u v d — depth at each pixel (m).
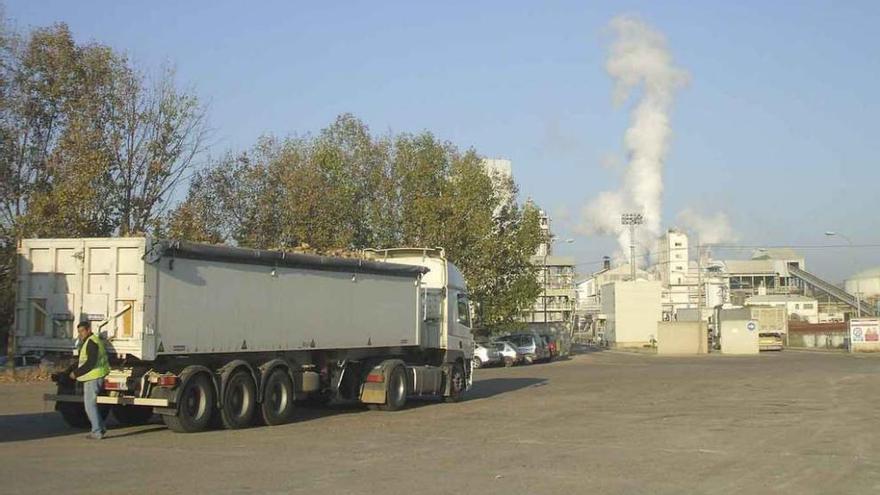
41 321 15.27
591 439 15.00
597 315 115.69
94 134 33.69
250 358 17.05
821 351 75.00
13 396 23.58
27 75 34.44
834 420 18.14
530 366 50.94
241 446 13.84
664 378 33.88
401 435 15.54
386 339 20.78
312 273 18.39
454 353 23.62
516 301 55.53
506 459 12.59
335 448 13.69
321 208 44.41
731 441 14.74
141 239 14.57
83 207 31.78
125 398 15.03
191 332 15.34
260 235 42.44
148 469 11.40
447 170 53.66
